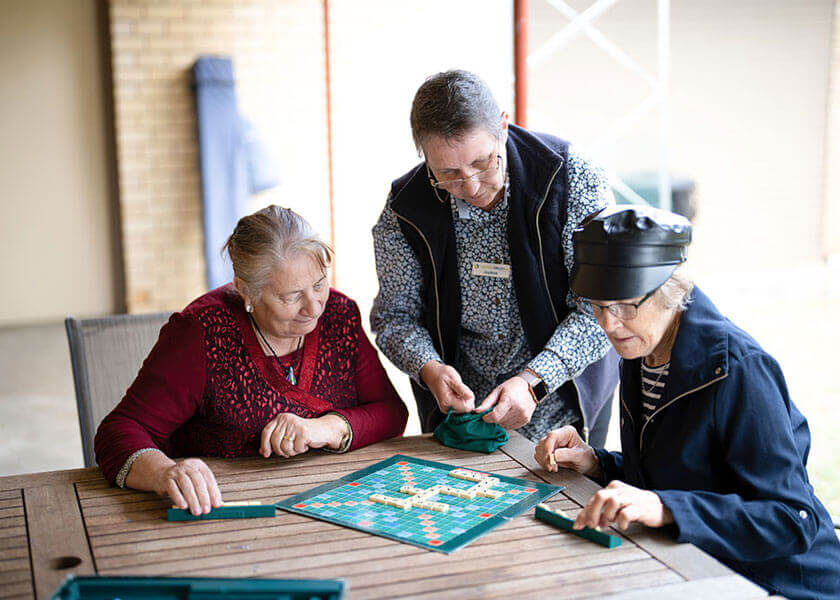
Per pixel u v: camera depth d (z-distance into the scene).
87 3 7.27
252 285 1.82
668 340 1.65
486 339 2.25
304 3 7.24
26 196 7.44
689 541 1.44
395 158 7.28
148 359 1.97
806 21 8.27
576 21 7.09
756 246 8.60
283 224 1.82
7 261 7.50
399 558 1.42
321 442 1.93
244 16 7.20
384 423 2.08
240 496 1.72
